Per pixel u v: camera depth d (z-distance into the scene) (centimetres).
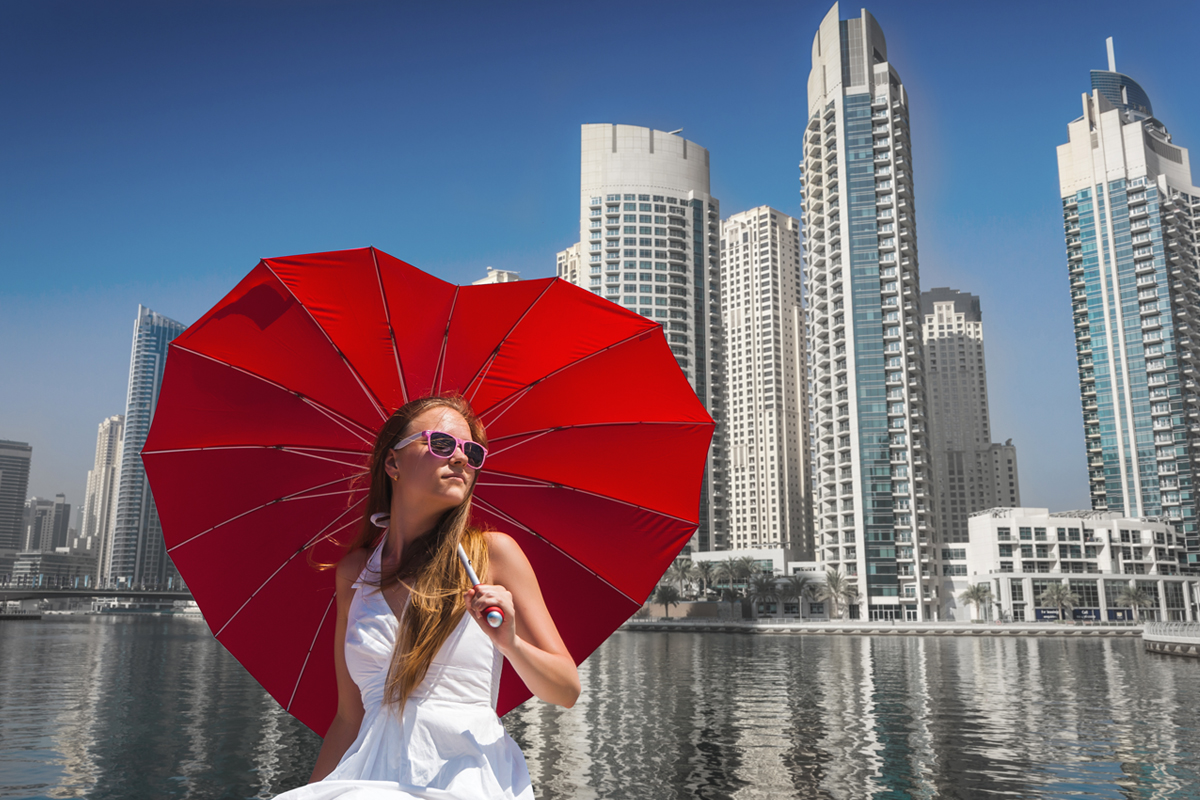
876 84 14512
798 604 14600
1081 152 18412
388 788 183
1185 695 3778
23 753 2312
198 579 324
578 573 334
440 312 298
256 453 320
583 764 2147
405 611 202
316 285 289
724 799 1784
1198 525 16025
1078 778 1983
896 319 13775
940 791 1855
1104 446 17288
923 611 13012
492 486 327
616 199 17575
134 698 3628
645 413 323
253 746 2433
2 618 18888
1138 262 17362
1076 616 12962
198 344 296
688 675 4950
